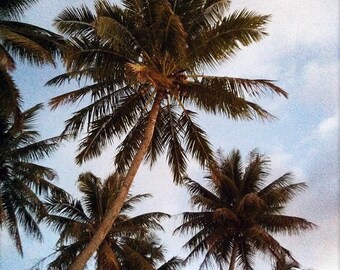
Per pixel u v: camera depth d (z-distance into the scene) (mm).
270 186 28062
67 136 19344
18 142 24984
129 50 16547
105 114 17859
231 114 16797
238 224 26984
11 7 20281
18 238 25016
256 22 16172
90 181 26078
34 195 24234
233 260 26250
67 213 25844
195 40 16516
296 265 27000
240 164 29297
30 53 19078
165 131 18219
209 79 16703
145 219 26953
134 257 24547
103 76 16922
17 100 18641
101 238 14109
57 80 17656
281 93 16500
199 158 17859
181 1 17266
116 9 16375
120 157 18141
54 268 24594
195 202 27109
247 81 16547
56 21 16969
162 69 16188
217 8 16922
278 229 27016
